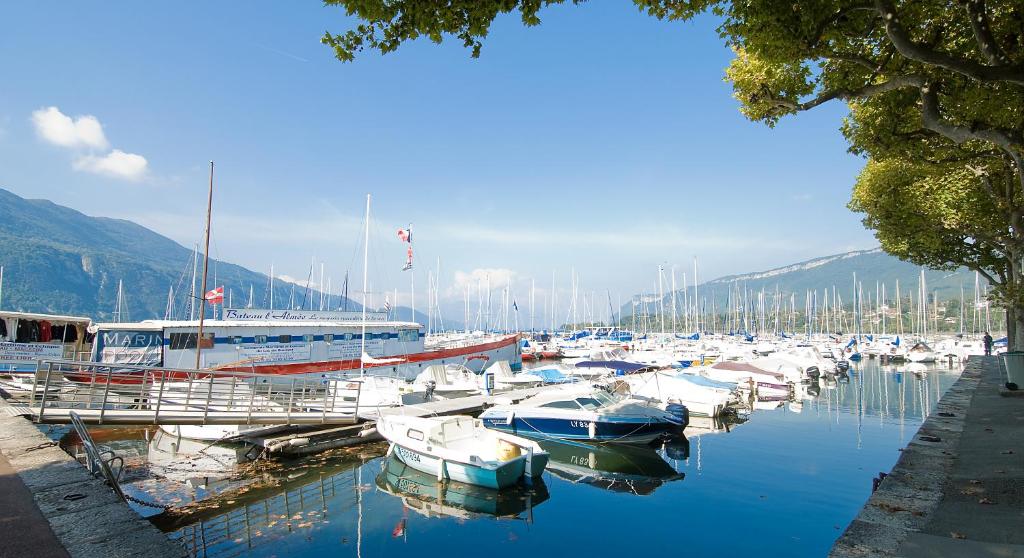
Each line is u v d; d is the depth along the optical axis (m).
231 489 15.58
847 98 11.71
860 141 16.39
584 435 21.39
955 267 32.69
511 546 11.44
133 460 18.70
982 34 8.91
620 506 14.04
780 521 12.70
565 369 43.31
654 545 11.40
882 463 18.19
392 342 39.25
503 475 15.09
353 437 20.80
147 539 6.57
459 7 8.41
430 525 12.75
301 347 33.22
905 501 8.18
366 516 13.42
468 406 26.11
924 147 16.17
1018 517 7.22
